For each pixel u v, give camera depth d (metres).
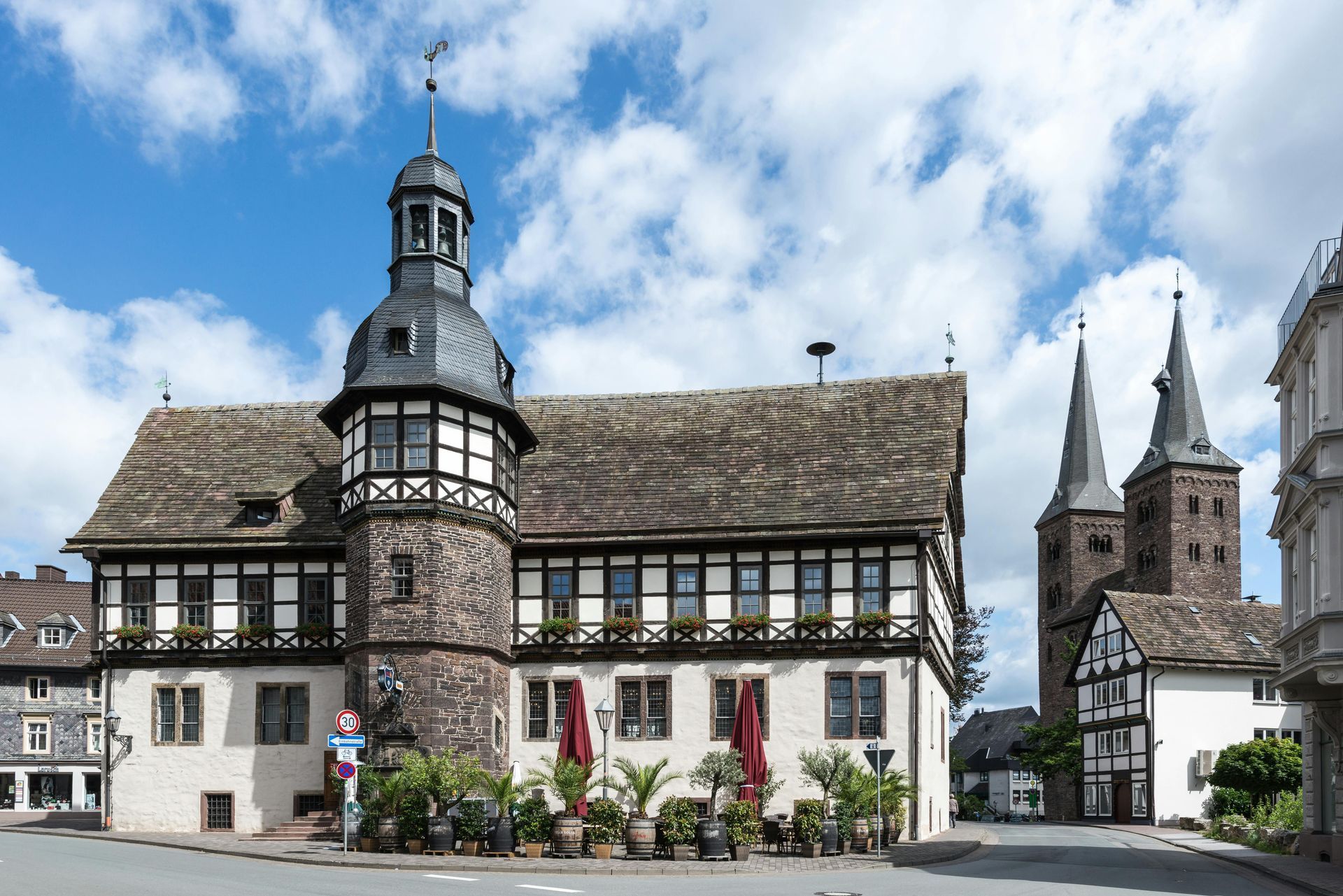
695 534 31.61
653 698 31.34
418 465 29.20
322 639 31.56
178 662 31.84
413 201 31.84
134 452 35.94
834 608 30.97
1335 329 22.11
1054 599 95.12
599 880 18.64
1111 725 53.31
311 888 15.62
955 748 113.38
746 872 20.44
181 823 31.16
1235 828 33.06
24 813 45.31
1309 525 23.28
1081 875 20.55
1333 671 21.30
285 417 37.09
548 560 32.44
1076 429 96.25
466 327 31.02
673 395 37.22
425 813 24.12
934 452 33.09
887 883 18.38
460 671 28.69
